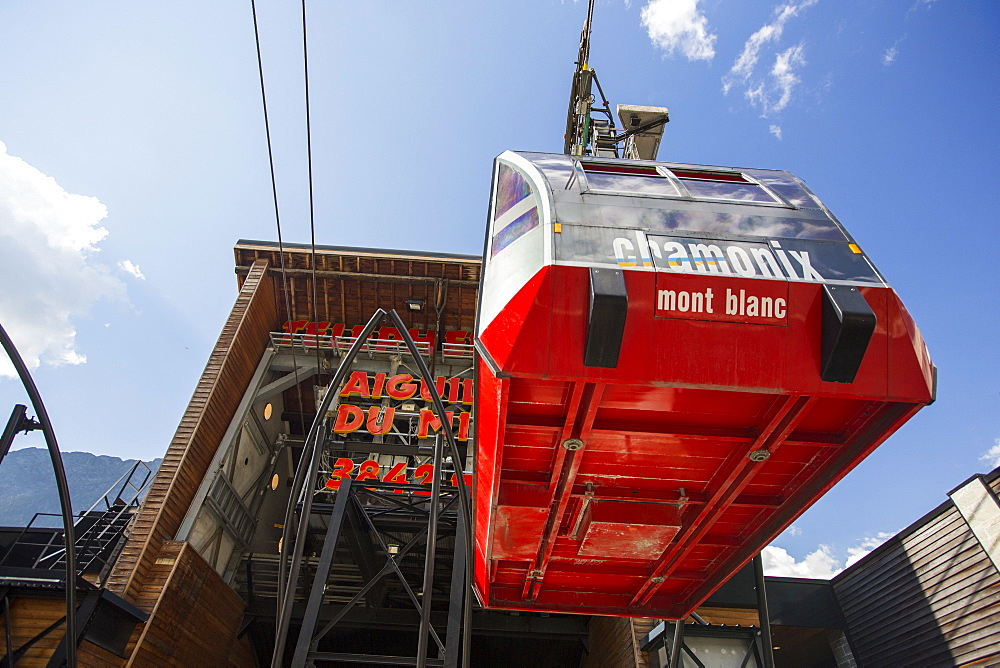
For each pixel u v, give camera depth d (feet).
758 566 56.95
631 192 32.83
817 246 30.14
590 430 34.50
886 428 31.55
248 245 137.28
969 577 73.97
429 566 37.40
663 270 28.14
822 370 28.12
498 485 37.93
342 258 136.87
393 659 59.52
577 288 27.63
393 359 133.08
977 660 70.23
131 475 97.35
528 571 50.67
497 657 120.26
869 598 88.38
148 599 83.05
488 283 31.99
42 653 67.92
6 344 25.80
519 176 35.47
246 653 109.09
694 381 27.76
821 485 37.29
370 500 106.01
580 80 89.10
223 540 109.60
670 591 56.03
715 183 36.40
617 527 41.83
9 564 82.38
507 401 32.37
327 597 107.55
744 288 28.17
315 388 129.49
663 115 88.89
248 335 125.90
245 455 121.70
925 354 29.07
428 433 119.14
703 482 40.19
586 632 107.24
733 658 64.13
